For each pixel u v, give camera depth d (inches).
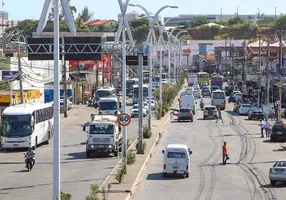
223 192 1851.6
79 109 5565.9
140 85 2704.2
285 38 5782.5
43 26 1542.8
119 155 2674.7
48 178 2076.8
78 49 2854.3
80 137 3469.5
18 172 2228.1
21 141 2864.2
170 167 2123.5
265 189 1909.4
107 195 1656.0
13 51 5620.1
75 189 1835.6
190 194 1814.7
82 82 6515.8
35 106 3031.5
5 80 3890.3
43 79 5167.3
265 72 5246.1
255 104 5506.9
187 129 3934.5
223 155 2458.2
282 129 3235.7
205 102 6456.7
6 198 1707.7
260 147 3036.4
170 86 6678.2
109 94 5654.5
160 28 5300.2
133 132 3715.6
